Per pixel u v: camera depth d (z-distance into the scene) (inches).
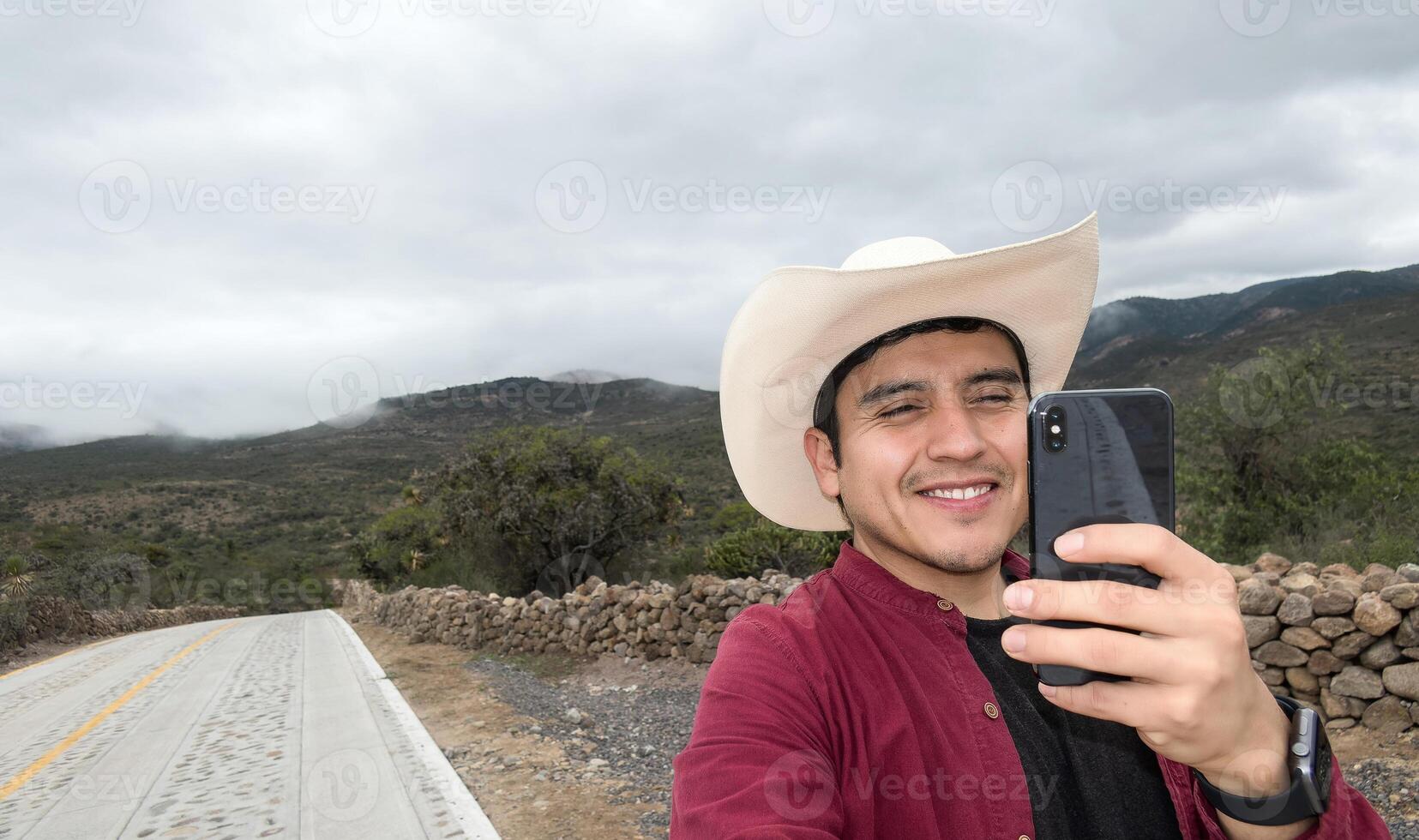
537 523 824.9
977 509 36.5
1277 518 454.3
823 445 44.3
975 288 38.6
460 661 470.9
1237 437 470.6
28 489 3238.2
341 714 296.2
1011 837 32.6
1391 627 188.1
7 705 397.7
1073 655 21.3
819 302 38.6
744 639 37.2
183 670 479.5
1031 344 44.7
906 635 36.4
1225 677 20.8
